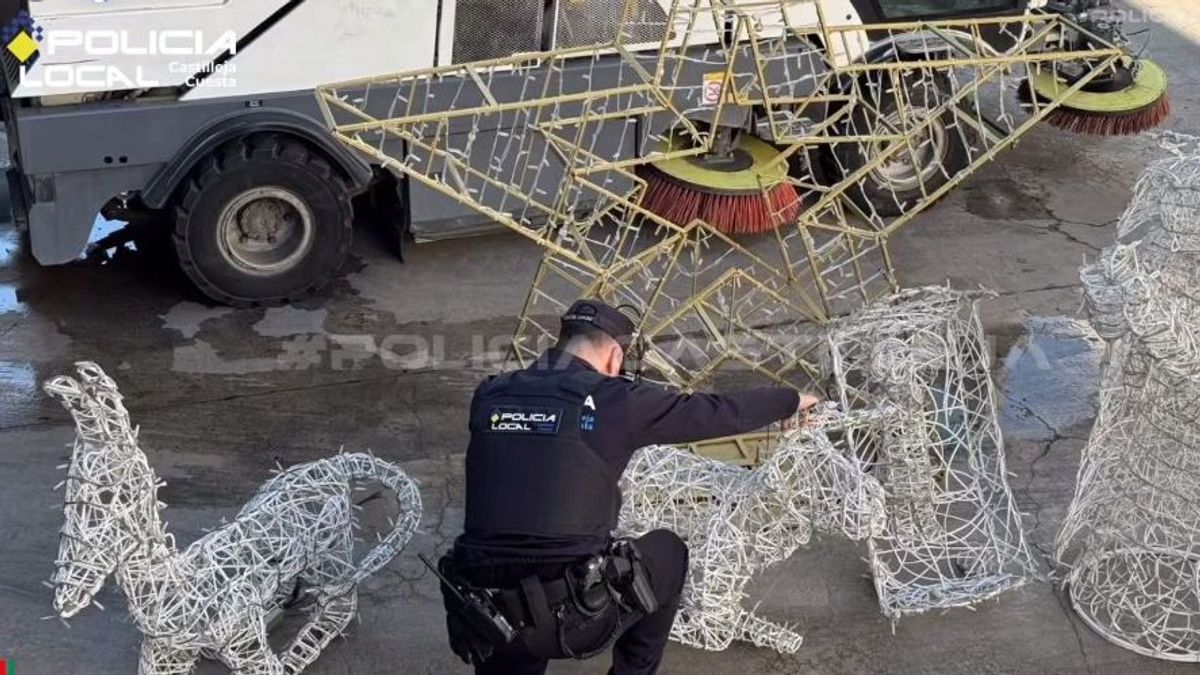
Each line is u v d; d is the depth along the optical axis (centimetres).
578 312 353
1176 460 410
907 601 421
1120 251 357
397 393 553
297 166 578
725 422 335
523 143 553
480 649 333
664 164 566
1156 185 388
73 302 609
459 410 543
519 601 324
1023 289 632
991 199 720
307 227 595
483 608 326
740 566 390
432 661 413
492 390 337
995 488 451
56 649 412
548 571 322
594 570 322
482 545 327
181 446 515
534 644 328
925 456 427
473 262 655
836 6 621
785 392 350
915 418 420
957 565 445
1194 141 462
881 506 374
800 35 480
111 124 544
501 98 587
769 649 415
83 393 318
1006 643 420
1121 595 421
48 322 593
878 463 426
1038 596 439
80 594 330
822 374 460
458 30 572
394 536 413
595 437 325
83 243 565
